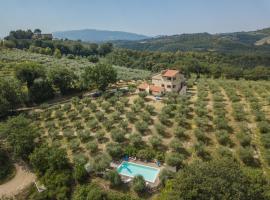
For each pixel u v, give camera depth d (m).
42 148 53.56
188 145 54.09
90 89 105.50
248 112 66.38
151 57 194.38
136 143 55.50
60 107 82.00
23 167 55.16
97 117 69.75
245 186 32.66
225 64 182.75
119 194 42.88
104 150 55.75
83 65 142.50
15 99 83.00
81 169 47.50
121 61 180.38
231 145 52.81
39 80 95.06
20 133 56.94
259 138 54.25
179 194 32.66
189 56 199.25
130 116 66.56
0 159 56.50
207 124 60.66
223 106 70.44
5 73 108.94
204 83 101.25
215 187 31.80
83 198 42.41
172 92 84.00
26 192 47.78
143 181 43.81
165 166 48.78
